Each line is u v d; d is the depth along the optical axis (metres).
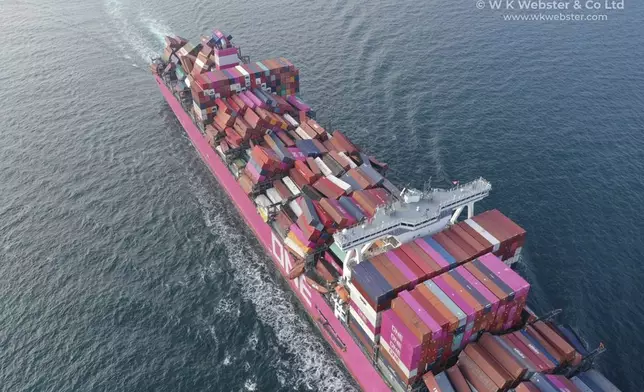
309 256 53.22
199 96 75.44
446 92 96.69
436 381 38.78
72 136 89.62
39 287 60.28
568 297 55.69
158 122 94.75
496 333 43.66
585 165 76.19
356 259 49.12
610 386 39.69
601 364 48.50
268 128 72.75
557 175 74.50
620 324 52.62
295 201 59.41
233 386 49.31
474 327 40.78
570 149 79.75
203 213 72.81
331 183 60.28
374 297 40.88
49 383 49.59
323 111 92.44
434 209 47.00
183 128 93.25
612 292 56.25
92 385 49.41
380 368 44.72
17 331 54.88
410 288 43.12
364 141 84.06
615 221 65.88
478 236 48.16
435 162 78.69
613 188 71.50
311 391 49.00
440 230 50.72
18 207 73.31
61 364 51.38
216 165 77.25
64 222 70.50
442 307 39.72
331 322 50.78
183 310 57.28
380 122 89.00
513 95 94.69
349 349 48.97
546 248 62.22
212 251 65.88
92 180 79.06
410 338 37.69
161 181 79.19
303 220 54.22
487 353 40.22
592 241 63.00
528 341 41.03
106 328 55.16
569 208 68.31
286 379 50.00
